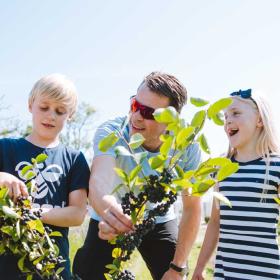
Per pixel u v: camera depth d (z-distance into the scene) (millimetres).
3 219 1650
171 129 1311
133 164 2717
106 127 2633
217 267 3059
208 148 1325
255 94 3117
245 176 3025
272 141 3047
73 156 2518
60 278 1752
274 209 2959
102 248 2879
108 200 1988
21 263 1701
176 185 1372
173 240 3082
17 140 2469
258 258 2869
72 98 2514
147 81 2422
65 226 2254
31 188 1867
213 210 3250
